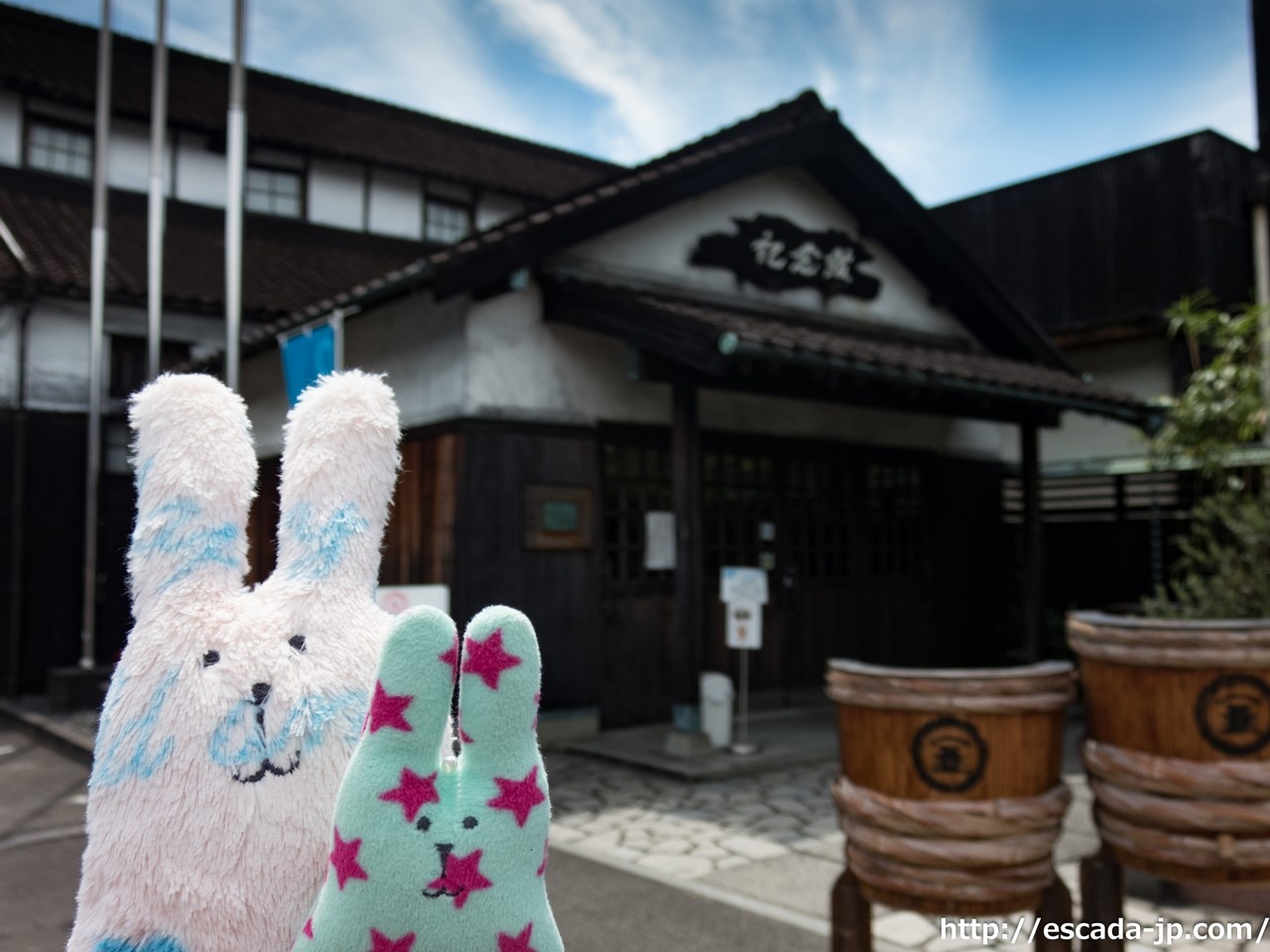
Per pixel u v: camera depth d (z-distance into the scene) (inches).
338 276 520.7
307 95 626.8
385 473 52.7
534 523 291.7
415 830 40.3
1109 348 516.4
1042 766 97.7
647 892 166.4
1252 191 485.4
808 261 359.3
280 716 46.1
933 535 406.3
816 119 330.3
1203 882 100.7
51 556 410.6
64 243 448.5
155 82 330.0
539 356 299.4
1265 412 313.7
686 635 271.1
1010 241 564.4
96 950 43.8
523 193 627.5
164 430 50.0
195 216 521.3
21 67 489.4
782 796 233.5
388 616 52.0
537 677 43.0
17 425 403.5
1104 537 430.3
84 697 358.6
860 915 107.3
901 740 97.5
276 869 44.6
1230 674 99.0
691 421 274.7
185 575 48.1
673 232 332.5
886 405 323.0
